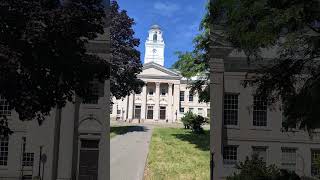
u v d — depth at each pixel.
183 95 116.69
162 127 85.75
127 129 79.75
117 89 65.06
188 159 51.16
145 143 62.44
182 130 78.12
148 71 115.56
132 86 66.25
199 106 116.75
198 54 56.88
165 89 116.06
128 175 43.16
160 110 115.12
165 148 58.12
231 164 39.41
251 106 33.88
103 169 39.16
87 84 25.25
